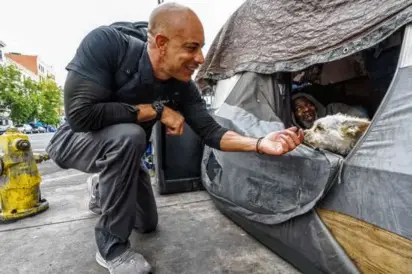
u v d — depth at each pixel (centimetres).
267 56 131
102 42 91
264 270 101
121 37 97
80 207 180
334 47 103
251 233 128
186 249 119
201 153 204
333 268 79
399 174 61
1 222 156
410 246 59
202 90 194
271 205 101
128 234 100
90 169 108
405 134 62
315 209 84
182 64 89
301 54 116
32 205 168
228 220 150
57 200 196
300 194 88
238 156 123
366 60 137
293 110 143
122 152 95
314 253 85
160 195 199
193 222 149
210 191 156
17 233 142
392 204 62
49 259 116
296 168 89
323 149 84
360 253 71
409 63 68
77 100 88
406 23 77
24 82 2708
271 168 101
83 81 88
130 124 98
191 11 87
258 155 108
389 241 63
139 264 97
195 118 118
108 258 99
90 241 131
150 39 91
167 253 116
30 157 170
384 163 65
